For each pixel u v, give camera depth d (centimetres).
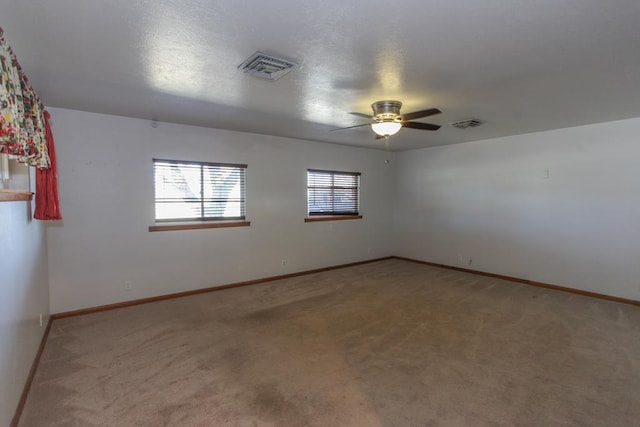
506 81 263
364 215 634
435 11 163
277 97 303
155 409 204
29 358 237
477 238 553
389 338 306
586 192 432
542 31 184
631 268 401
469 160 560
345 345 292
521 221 497
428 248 628
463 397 219
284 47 203
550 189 465
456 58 220
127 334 311
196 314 363
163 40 194
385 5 158
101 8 159
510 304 400
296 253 539
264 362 262
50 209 268
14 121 148
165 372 246
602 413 203
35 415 198
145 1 154
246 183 478
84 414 199
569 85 273
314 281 504
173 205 423
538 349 285
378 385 232
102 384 230
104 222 374
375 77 253
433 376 243
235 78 254
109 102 321
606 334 315
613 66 234
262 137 491
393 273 556
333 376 243
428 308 386
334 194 592
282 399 215
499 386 231
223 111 353
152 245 405
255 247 491
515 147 500
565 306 393
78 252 360
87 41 195
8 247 191
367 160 634
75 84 269
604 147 415
